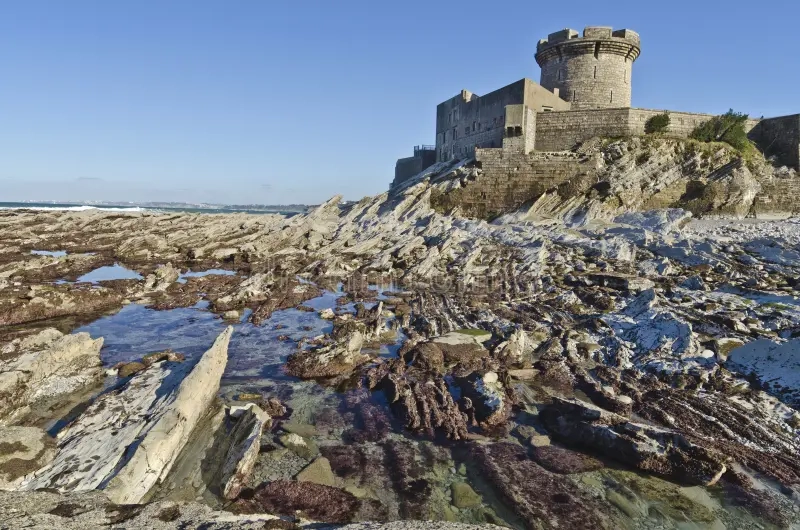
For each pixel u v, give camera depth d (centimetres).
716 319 1773
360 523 763
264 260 3603
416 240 3706
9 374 1267
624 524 870
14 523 672
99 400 1209
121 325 2100
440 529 740
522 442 1151
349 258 3559
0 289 2300
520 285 2592
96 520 713
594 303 2152
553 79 5541
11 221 5066
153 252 3953
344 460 1059
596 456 1086
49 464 972
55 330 1678
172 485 965
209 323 2138
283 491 934
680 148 4262
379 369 1550
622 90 5422
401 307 2303
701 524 873
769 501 930
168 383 1277
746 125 4659
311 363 1568
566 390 1436
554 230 3688
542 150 4862
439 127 6600
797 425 1180
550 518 878
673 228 3366
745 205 3903
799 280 2169
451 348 1677
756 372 1420
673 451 1028
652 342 1659
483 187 4656
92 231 4894
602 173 4228
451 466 1048
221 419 1202
